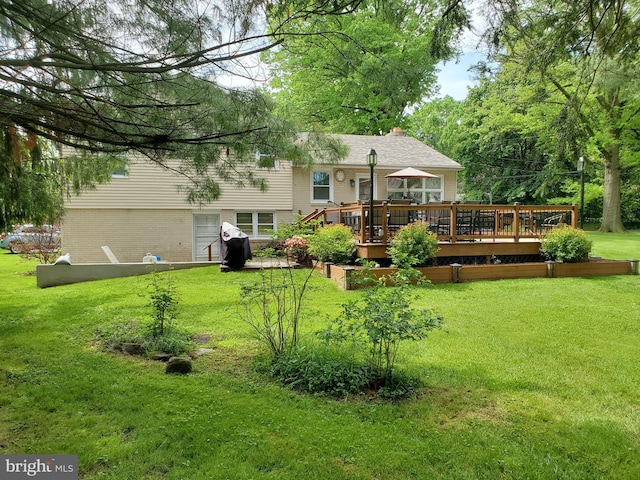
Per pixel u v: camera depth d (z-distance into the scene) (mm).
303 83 13289
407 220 10000
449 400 3344
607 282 8523
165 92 3457
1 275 12195
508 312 6223
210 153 4184
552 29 4238
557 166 23984
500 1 3793
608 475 2369
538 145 21797
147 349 4602
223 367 4129
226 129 3830
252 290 4820
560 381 3732
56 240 14469
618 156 18438
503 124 21188
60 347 4828
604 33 4348
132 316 6207
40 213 5734
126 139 3684
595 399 3377
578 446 2658
